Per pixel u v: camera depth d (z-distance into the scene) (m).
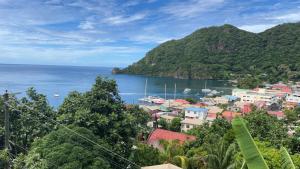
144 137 52.69
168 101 110.06
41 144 20.52
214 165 23.20
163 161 27.78
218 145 24.55
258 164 7.11
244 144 7.29
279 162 22.56
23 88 124.12
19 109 23.69
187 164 26.56
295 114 79.88
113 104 25.36
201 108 86.75
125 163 23.95
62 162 18.98
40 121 24.67
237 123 7.45
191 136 45.88
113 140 23.61
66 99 25.95
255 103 109.50
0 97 22.70
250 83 167.25
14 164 18.89
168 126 70.94
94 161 19.67
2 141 23.61
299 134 38.91
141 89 163.25
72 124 22.91
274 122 42.03
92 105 24.48
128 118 25.03
